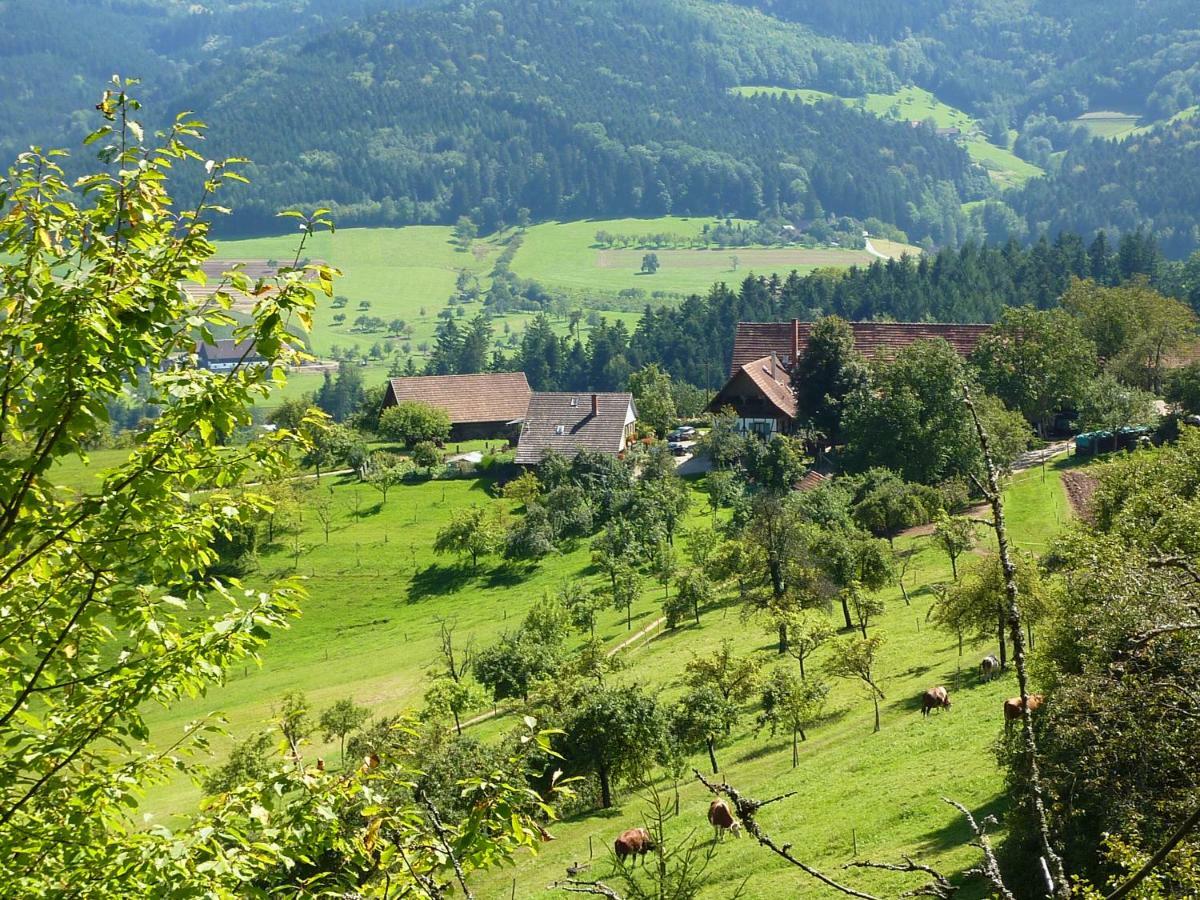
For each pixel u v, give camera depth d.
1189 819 6.61
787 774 45.97
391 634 89.62
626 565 85.88
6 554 11.84
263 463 12.88
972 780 37.88
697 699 50.03
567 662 63.03
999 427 101.12
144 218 12.16
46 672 12.48
